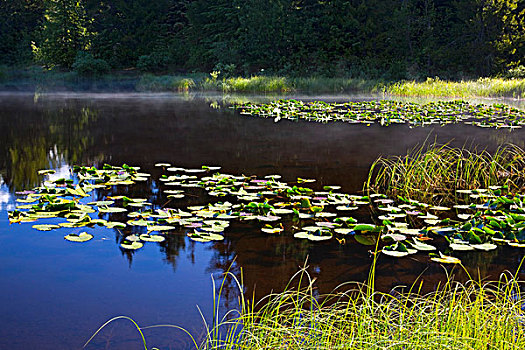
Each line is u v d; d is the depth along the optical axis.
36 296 2.92
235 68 29.42
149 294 2.96
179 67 33.09
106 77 30.42
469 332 2.24
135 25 34.59
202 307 2.80
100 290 3.00
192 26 34.75
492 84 20.31
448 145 8.29
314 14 30.14
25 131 10.02
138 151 7.85
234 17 32.69
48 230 4.01
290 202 4.83
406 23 28.95
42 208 4.51
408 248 3.75
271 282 3.13
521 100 18.02
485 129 10.20
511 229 4.01
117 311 2.75
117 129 10.34
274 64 29.02
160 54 32.16
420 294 2.97
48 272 3.25
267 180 5.86
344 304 2.81
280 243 3.82
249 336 2.35
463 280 3.19
